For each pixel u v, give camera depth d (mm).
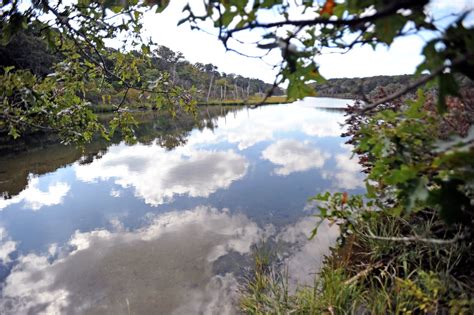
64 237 4160
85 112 2604
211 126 18984
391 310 1948
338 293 2133
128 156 9938
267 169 7215
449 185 749
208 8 649
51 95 2500
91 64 2756
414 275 2166
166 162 8703
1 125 2092
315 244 3389
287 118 23469
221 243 3660
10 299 2857
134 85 2770
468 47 480
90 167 8492
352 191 5062
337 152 8758
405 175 785
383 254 2449
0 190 6594
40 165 8992
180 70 57312
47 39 1735
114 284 2998
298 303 2227
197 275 3035
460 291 1715
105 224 4520
